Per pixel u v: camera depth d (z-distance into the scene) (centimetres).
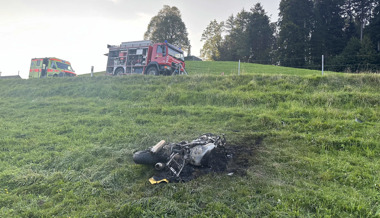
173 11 5875
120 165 587
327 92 1126
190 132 812
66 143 762
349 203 414
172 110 1066
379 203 418
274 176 524
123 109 1138
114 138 776
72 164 609
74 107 1220
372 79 1192
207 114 1002
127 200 449
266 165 573
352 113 901
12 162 637
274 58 5716
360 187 474
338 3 5966
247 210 405
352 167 542
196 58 4491
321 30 5475
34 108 1290
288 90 1203
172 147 554
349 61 4188
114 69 2019
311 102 1045
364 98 1010
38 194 489
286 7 5684
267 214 397
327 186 481
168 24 5669
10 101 1517
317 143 682
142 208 422
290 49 4891
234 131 824
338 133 753
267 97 1127
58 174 552
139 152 568
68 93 1548
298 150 656
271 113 968
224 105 1142
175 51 1902
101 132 846
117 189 495
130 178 531
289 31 5022
